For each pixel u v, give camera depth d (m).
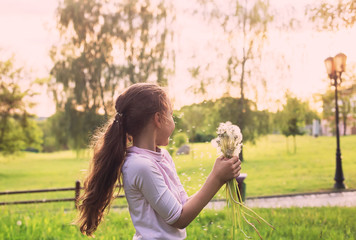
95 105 18.78
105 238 4.48
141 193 1.45
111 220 5.89
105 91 18.53
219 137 1.60
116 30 18.58
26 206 8.00
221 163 1.48
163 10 18.20
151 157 1.49
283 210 7.07
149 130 1.53
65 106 19.38
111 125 1.54
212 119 17.66
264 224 5.23
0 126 28.36
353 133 47.03
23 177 23.98
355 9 6.25
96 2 19.25
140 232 1.45
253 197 10.55
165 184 1.45
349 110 36.56
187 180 2.80
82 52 19.12
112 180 1.53
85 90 18.86
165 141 1.59
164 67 17.55
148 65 17.75
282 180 15.51
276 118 19.55
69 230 5.16
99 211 1.62
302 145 33.97
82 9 19.08
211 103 18.09
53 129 21.16
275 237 4.53
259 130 19.39
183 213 1.41
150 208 1.46
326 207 7.54
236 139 1.59
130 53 18.30
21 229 5.21
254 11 17.17
